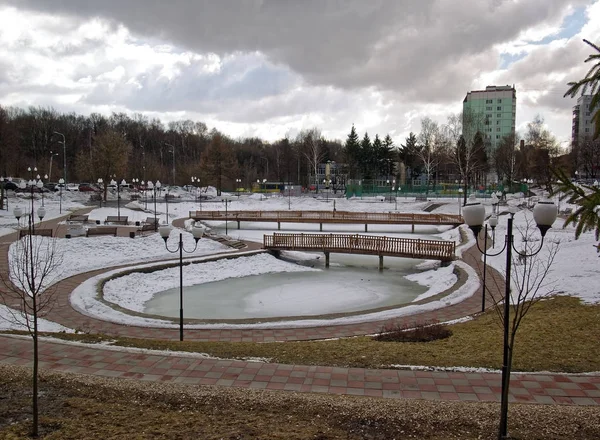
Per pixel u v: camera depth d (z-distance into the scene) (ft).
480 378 26.45
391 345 33.83
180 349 32.32
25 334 35.35
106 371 27.30
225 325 43.04
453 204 181.16
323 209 189.16
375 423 20.15
